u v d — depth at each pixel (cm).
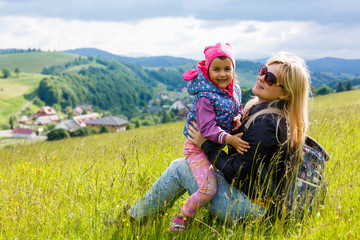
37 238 295
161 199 315
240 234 273
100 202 349
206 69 306
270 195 294
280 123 285
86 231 299
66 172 467
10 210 327
